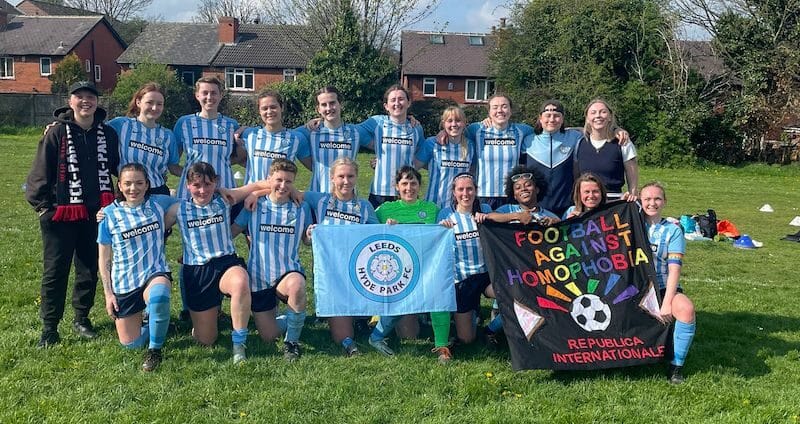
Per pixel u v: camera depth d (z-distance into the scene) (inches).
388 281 236.7
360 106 1342.3
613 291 229.6
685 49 1213.7
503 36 1448.1
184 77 1888.5
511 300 227.9
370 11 1374.3
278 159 243.6
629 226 235.5
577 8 1254.3
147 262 230.2
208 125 274.1
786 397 208.8
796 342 268.2
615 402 203.2
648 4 1215.6
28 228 444.1
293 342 235.6
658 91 1203.9
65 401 192.4
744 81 1167.6
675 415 195.3
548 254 234.4
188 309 248.8
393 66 1373.0
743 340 266.8
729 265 423.5
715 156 1213.7
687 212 666.8
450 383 213.5
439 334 237.3
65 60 1798.7
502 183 279.1
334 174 249.3
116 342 240.4
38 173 231.1
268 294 243.6
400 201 258.4
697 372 228.7
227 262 237.6
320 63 1343.5
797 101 1120.8
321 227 237.9
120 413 187.2
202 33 1962.4
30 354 226.5
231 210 260.8
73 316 266.1
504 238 235.6
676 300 223.1
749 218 636.7
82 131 236.8
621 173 264.1
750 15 1178.0
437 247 239.1
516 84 1419.8
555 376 222.2
